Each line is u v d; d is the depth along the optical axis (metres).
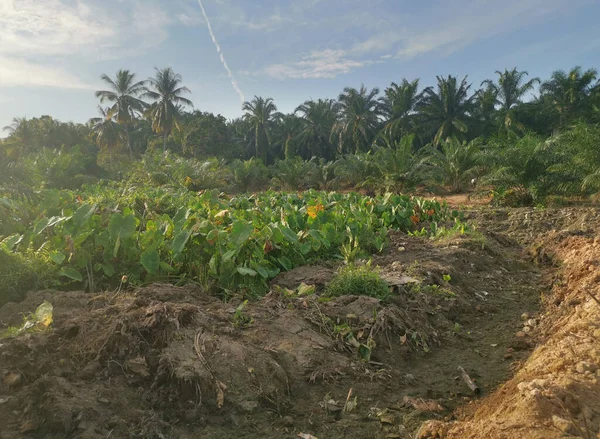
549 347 4.32
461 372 4.45
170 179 24.39
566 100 39.28
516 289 7.27
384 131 45.97
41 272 5.29
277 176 34.59
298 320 4.72
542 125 41.38
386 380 4.18
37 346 3.40
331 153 56.16
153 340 3.76
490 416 3.29
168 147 50.03
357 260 7.59
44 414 2.95
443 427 3.23
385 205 12.06
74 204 8.22
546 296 6.76
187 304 4.36
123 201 9.30
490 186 21.91
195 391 3.41
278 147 59.38
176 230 6.25
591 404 3.05
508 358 4.77
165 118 45.25
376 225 10.55
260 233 6.71
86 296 4.59
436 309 5.78
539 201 18.64
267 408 3.54
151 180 24.66
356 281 5.73
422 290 6.15
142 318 3.92
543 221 12.70
